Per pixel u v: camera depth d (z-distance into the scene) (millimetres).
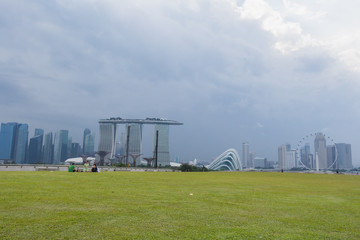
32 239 7504
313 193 20312
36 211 10562
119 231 8406
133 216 10312
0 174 27453
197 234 8344
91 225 8945
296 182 32844
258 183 28875
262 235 8461
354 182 35750
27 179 22422
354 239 8500
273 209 12766
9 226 8562
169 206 12508
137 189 18766
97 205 12180
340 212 12578
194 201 14273
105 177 29047
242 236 8289
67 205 11906
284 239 8156
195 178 34531
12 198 12992
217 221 10031
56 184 19641
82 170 42250
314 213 12148
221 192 18891
